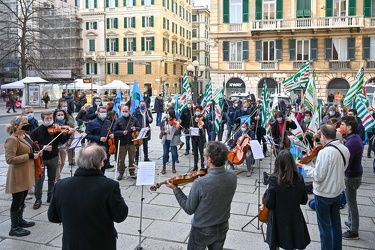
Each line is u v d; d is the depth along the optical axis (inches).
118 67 2274.9
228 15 1360.7
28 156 229.1
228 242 223.3
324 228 190.4
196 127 430.0
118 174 391.5
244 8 1342.3
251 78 1358.3
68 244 130.1
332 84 1280.8
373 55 1228.5
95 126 357.4
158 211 276.5
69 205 130.2
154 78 2212.1
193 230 150.1
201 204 146.3
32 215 267.9
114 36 2266.2
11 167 229.5
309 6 1277.1
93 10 2268.7
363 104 375.2
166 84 2271.2
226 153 148.9
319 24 1258.0
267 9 1321.4
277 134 399.2
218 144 149.4
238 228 245.3
